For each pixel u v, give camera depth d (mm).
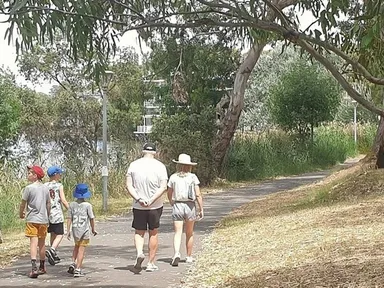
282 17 6172
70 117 30422
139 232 10398
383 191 16953
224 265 10539
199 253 11953
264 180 32188
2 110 26797
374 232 11234
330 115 40938
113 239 14125
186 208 10977
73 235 10117
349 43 7051
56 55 34594
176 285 9297
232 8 6043
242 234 13695
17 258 12094
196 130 29469
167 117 29516
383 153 20016
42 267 10312
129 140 28719
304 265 9391
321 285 7984
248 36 7074
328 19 6297
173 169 28078
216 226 15797
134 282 9555
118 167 25875
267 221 15180
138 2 6102
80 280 9766
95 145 30219
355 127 48844
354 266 8703
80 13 5301
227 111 29891
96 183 24922
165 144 28406
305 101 40094
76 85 34281
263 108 48594
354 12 6672
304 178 32781
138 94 35250
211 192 26359
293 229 13148
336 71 6055
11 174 21688
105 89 19812
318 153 40656
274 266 9750
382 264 8547
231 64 29953
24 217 11070
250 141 35312
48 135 30234
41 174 10320
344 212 14328
